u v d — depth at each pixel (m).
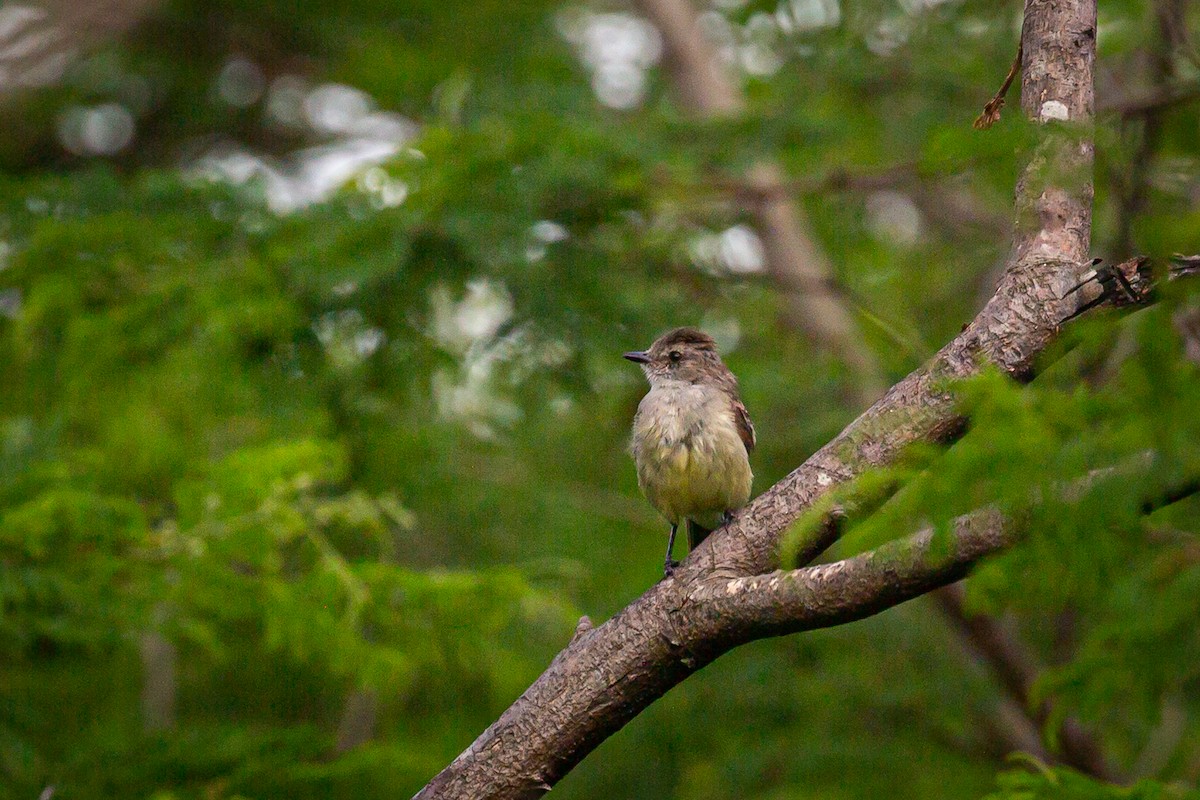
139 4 20.17
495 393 15.58
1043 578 5.73
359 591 10.48
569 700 6.45
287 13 20.33
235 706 15.71
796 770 14.01
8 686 11.35
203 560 10.56
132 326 12.30
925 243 18.14
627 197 12.99
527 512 16.11
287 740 10.04
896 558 5.76
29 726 10.70
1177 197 10.11
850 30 15.22
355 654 10.81
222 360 12.69
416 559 15.84
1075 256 6.25
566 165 12.27
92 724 11.62
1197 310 5.95
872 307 13.68
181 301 12.23
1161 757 13.38
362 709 15.32
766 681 14.76
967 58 15.06
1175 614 7.30
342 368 12.88
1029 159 6.04
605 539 16.09
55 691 11.75
